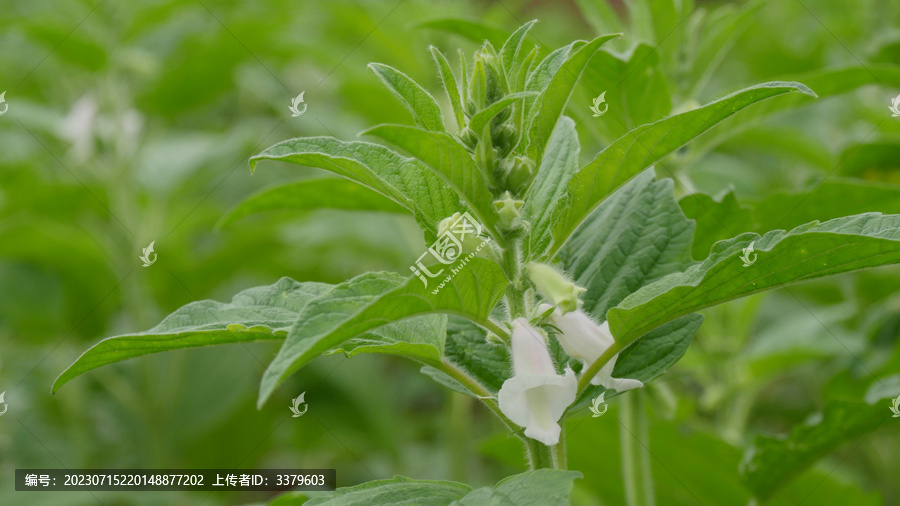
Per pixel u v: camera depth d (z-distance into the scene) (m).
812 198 0.56
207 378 0.94
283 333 0.43
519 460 0.62
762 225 0.58
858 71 0.56
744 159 1.12
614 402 0.59
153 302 0.93
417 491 0.43
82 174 0.93
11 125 1.00
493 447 0.61
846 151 0.72
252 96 1.26
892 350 0.69
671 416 0.57
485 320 0.43
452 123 0.63
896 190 0.55
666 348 0.46
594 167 0.43
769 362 0.71
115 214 0.90
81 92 0.99
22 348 0.97
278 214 0.91
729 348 0.73
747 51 1.17
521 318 0.44
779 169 1.07
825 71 0.57
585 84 0.55
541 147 0.44
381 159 0.45
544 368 0.43
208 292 0.94
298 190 0.53
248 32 0.90
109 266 0.88
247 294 0.45
